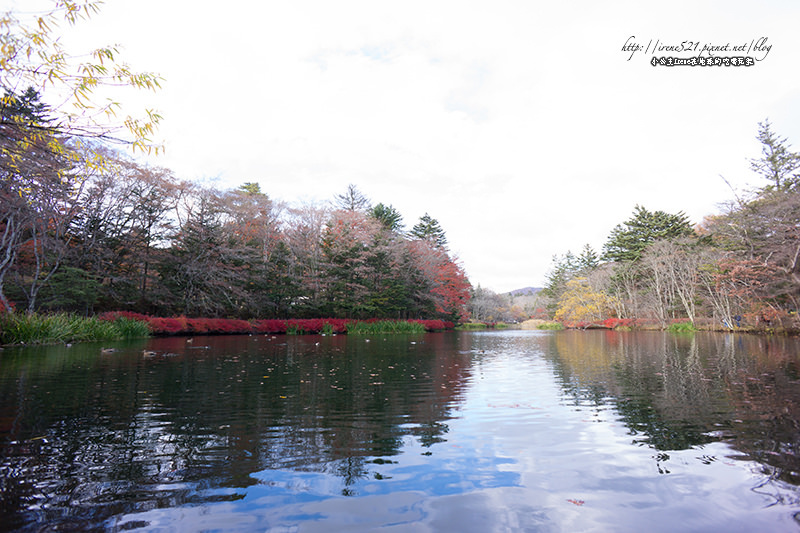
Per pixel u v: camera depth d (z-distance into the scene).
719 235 27.98
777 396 5.91
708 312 32.38
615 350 14.24
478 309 65.00
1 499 2.65
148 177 21.38
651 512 2.50
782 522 2.37
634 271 41.00
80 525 2.33
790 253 21.98
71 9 3.91
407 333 29.12
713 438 3.98
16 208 13.45
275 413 5.02
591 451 3.63
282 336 22.83
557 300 59.97
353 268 29.27
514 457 3.49
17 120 4.20
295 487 2.88
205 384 6.88
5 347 12.41
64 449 3.62
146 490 2.81
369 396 6.05
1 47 3.70
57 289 17.08
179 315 23.55
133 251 21.84
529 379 7.67
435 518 2.42
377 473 3.14
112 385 6.66
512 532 2.26
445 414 4.99
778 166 28.69
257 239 28.38
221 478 3.03
